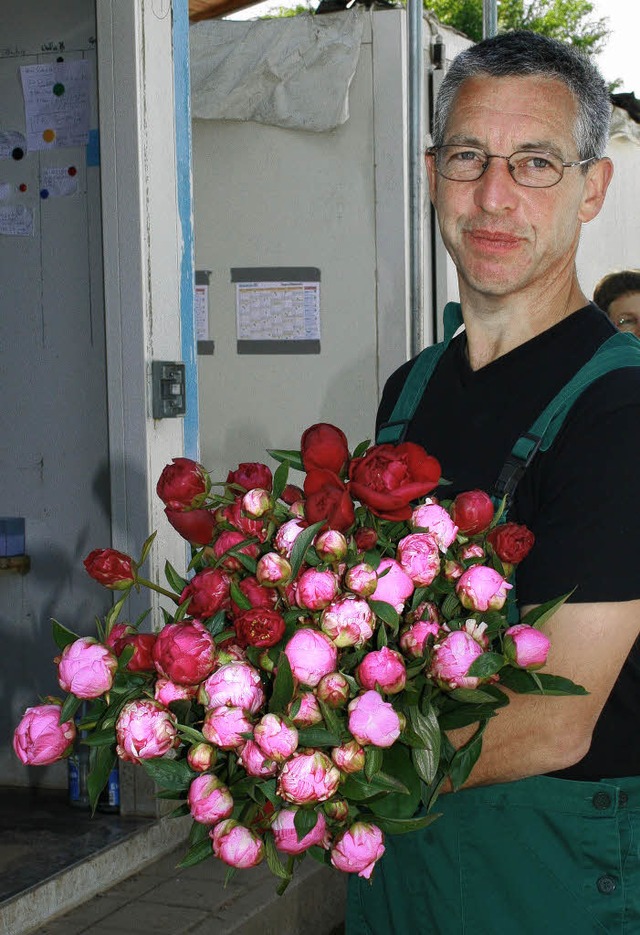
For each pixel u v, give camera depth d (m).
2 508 3.68
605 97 1.56
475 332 1.60
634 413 1.35
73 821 3.38
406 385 1.73
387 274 5.25
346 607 1.09
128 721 1.08
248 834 1.09
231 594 1.15
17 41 3.59
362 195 5.24
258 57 5.20
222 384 5.46
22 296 3.63
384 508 1.17
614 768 1.44
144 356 3.34
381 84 5.17
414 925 1.51
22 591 3.68
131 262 3.34
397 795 1.17
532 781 1.43
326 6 5.37
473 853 1.45
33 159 3.59
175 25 3.46
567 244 1.54
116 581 1.25
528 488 1.43
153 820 3.38
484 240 1.53
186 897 3.11
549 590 1.33
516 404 1.53
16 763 3.73
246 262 5.39
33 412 3.63
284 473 1.24
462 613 1.24
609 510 1.32
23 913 2.88
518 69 1.51
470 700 1.13
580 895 1.41
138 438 3.35
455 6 24.28
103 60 3.33
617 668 1.32
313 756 1.04
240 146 5.35
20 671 3.70
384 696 1.15
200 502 1.29
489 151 1.52
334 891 3.43
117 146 3.33
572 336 1.53
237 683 1.07
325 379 5.35
